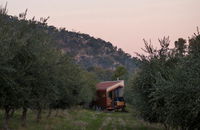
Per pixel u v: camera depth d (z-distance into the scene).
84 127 25.56
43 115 35.44
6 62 16.00
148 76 21.00
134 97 22.73
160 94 14.45
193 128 13.98
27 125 23.66
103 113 54.19
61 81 28.16
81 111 53.91
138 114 23.00
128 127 27.45
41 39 19.64
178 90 12.94
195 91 12.43
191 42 14.37
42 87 20.14
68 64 31.64
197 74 12.65
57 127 24.20
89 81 66.19
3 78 16.11
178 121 14.03
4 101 17.33
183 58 14.55
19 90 17.36
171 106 13.62
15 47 16.83
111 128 26.31
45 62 19.70
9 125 22.38
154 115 21.39
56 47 26.36
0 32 16.20
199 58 13.19
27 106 19.11
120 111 63.59
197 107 12.16
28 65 18.02
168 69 18.34
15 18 18.59
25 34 18.38
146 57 21.70
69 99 34.56
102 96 68.44
